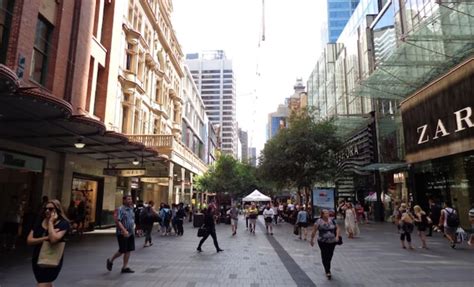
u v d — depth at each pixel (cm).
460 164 1911
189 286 749
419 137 2034
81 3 1858
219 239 1741
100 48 2234
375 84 2261
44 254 529
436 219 1811
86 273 859
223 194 5044
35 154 1622
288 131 3033
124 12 2720
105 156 2028
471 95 1596
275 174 3022
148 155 1972
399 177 2653
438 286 752
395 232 1991
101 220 2252
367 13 3834
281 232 2188
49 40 1633
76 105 1794
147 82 3394
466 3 1639
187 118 5728
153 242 1573
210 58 10050
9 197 1577
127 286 737
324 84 5206
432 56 1992
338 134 3278
